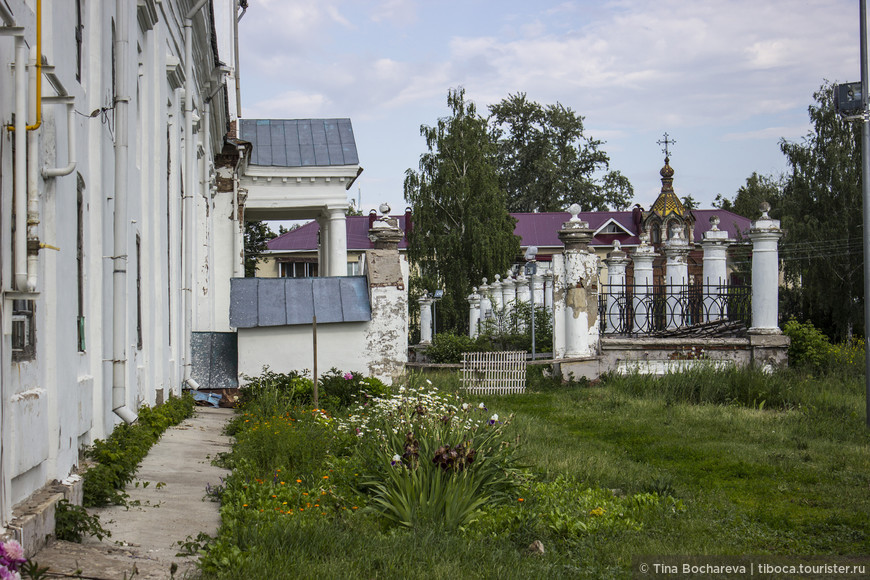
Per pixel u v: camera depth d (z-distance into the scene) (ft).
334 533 23.40
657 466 38.04
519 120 246.68
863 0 54.03
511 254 166.40
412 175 169.17
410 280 167.73
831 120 151.53
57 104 22.84
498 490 29.99
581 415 54.08
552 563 23.21
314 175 98.89
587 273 72.54
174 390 50.96
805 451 41.65
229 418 49.83
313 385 52.39
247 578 19.04
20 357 19.77
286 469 32.48
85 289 27.76
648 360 71.67
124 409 30.94
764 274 71.10
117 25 32.68
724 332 74.08
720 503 30.53
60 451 22.65
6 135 18.33
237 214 85.40
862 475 35.86
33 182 18.84
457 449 28.60
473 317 130.41
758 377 61.67
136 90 38.29
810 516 29.07
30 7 20.67
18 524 18.03
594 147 249.14
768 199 203.92
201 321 72.90
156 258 44.04
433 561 21.85
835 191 148.56
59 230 22.61
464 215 165.89
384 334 59.72
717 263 84.69
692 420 51.26
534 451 39.40
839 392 60.85
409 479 27.61
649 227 172.24
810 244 144.77
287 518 24.27
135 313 37.63
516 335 91.76
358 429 37.58
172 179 51.90
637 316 89.20
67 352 23.58
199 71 66.08
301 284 60.39
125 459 28.17
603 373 71.67
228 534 22.26
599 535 26.25
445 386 67.41
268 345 58.29
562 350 73.05
